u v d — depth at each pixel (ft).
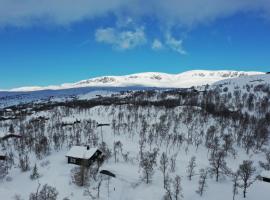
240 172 399.65
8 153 525.75
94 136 593.01
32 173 407.03
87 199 321.11
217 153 515.09
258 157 557.33
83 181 350.23
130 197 351.67
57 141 566.77
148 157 467.11
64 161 454.81
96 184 360.28
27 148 556.51
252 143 604.08
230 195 353.51
